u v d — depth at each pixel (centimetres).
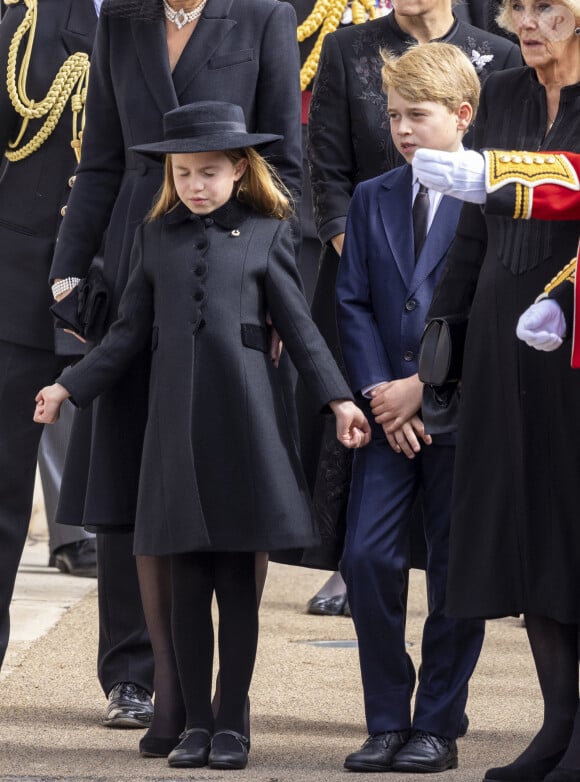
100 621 1903
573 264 1432
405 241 1728
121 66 1792
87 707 1947
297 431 1720
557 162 1421
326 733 1817
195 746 1627
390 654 1667
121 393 1725
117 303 1755
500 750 1738
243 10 1797
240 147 1652
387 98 1856
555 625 1497
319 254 2450
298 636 2445
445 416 1580
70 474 1812
